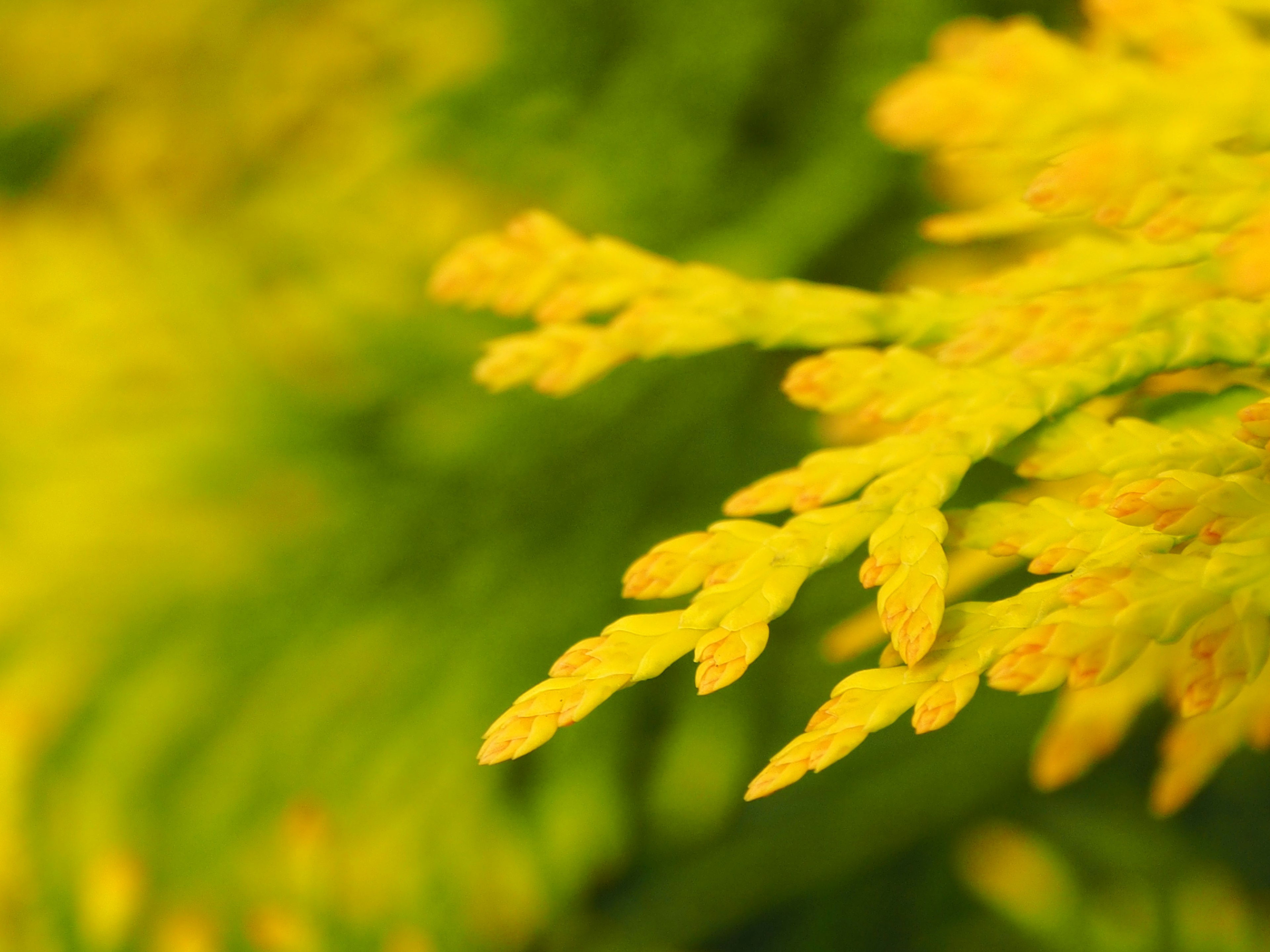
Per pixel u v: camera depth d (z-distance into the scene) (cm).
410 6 37
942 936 36
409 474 34
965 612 23
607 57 36
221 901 31
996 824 36
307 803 31
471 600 33
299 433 34
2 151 41
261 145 40
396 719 32
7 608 33
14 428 34
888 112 23
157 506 34
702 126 35
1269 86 23
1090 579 23
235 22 39
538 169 36
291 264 37
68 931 31
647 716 35
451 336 35
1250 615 23
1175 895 33
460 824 32
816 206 33
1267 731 25
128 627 33
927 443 24
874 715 23
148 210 39
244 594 33
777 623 33
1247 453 23
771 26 34
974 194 27
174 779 32
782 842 37
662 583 23
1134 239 24
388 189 37
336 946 31
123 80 40
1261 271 23
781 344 25
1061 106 23
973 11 33
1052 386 24
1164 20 23
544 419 34
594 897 39
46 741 32
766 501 24
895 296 25
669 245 35
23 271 36
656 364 34
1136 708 25
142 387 35
